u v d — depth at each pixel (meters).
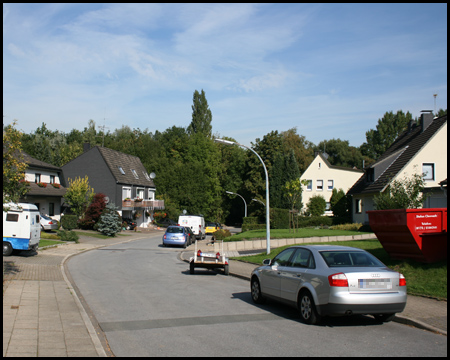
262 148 63.47
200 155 77.62
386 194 15.81
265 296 10.20
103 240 36.44
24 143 69.62
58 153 72.12
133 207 56.72
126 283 14.25
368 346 6.82
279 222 44.41
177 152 82.69
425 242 12.44
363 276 7.87
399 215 12.53
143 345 6.86
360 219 39.81
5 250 20.42
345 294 7.74
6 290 11.66
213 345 6.86
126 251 28.19
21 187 12.53
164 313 9.41
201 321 8.62
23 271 15.96
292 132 77.44
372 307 7.76
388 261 13.72
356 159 86.00
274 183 54.84
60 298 10.88
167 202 66.44
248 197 67.88
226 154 84.94
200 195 69.50
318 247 9.18
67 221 40.66
